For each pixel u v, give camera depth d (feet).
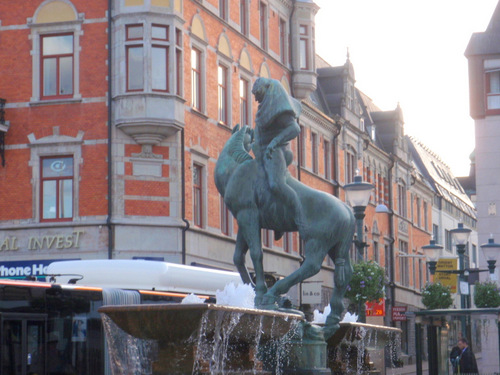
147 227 108.78
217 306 22.81
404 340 220.43
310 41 154.40
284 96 27.76
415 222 245.04
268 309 27.32
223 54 127.24
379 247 207.51
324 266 158.51
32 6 112.06
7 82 112.06
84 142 109.29
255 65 138.72
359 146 190.39
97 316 60.64
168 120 108.47
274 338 26.66
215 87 124.47
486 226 184.14
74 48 110.73
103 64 109.81
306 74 153.48
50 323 57.57
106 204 108.06
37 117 110.73
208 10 122.11
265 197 27.81
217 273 74.43
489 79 185.68
